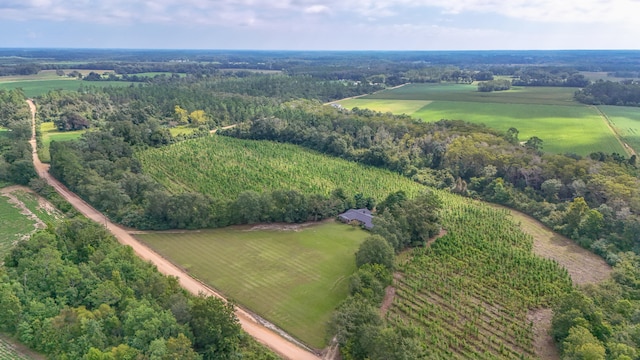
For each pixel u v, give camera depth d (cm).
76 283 8419
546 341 8550
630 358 6800
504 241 12600
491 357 7950
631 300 9500
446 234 12781
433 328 8662
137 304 7744
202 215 12912
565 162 16462
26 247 9588
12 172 16062
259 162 19375
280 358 7769
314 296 9675
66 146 17462
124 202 13825
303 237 12619
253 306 9319
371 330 7194
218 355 7412
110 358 6506
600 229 12681
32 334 7394
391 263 10150
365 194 16000
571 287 10125
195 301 7900
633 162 17075
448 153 18825
